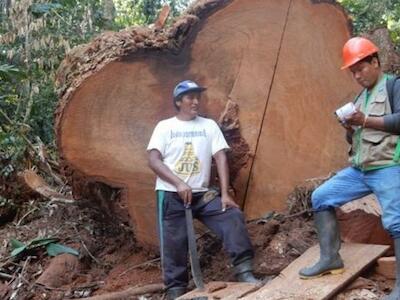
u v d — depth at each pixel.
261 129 4.67
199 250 4.58
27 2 7.21
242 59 4.62
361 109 3.51
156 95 4.56
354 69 3.48
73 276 4.69
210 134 4.20
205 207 4.06
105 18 9.01
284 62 4.62
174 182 4.00
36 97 7.47
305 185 4.55
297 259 3.94
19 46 7.42
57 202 5.59
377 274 3.80
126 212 4.65
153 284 4.34
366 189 3.59
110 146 4.56
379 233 4.08
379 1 8.90
